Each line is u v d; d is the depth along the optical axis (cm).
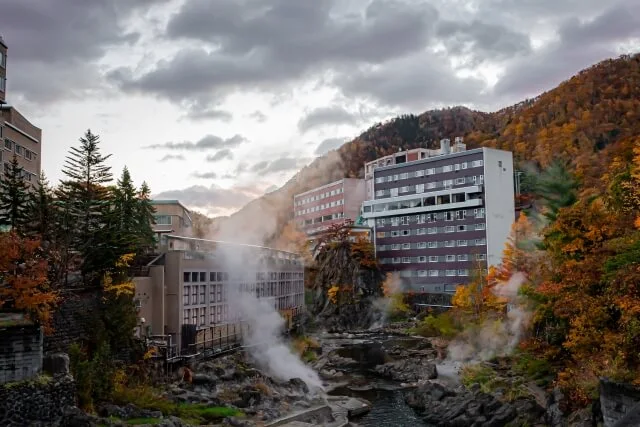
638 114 17412
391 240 13962
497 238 12319
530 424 4288
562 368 4788
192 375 4803
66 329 3916
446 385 6147
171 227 9262
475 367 6444
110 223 4906
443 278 12912
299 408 4950
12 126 6850
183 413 4056
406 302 13200
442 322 9581
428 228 13250
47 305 3450
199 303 5612
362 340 10794
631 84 19075
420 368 7206
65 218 4531
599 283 3956
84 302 4169
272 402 4897
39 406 3072
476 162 12506
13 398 2992
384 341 10506
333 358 8281
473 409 4925
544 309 4841
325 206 17550
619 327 3638
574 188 7625
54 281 4122
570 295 4138
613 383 3158
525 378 5272
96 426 3216
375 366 7906
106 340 4172
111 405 3697
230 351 5778
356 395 6253
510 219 12575
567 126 17850
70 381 3241
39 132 7838
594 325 3844
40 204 4462
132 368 4300
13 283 3284
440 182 13112
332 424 4819
